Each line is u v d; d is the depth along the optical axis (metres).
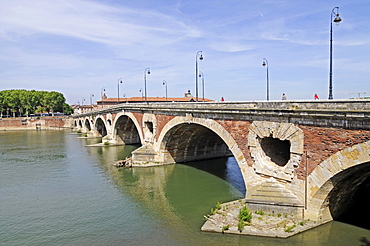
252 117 24.14
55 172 41.50
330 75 21.41
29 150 61.53
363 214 23.42
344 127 17.73
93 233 22.41
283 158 26.02
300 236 19.45
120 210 26.89
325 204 20.62
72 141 76.94
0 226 23.98
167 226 23.09
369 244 18.56
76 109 180.38
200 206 27.23
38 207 28.02
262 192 22.19
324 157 19.05
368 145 16.59
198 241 20.23
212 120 29.42
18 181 37.06
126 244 20.55
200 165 43.81
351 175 19.22
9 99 133.38
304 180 20.42
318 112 18.80
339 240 19.11
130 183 35.41
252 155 24.28
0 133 105.50
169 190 32.38
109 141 68.19
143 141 48.41
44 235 22.30
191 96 109.50
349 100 17.22
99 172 41.06
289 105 20.84
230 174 38.72
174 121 37.44
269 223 20.61
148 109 45.03
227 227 20.97
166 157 44.25
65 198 30.41
